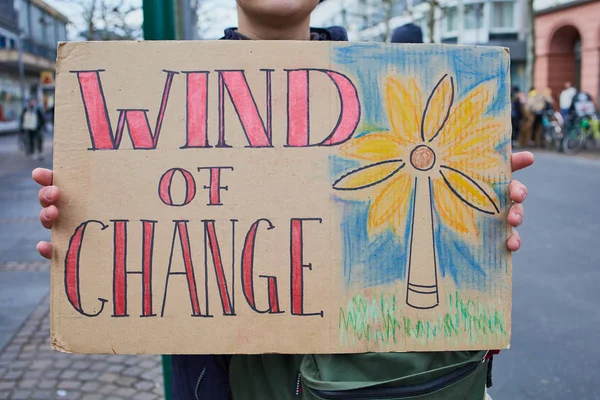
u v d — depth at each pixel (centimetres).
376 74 147
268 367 154
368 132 147
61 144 146
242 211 146
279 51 148
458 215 147
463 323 146
